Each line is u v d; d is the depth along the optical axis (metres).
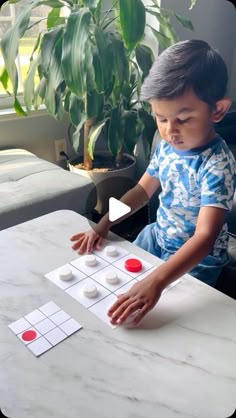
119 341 0.53
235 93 1.68
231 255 0.98
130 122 1.51
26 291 0.63
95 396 0.45
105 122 1.54
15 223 1.27
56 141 2.04
